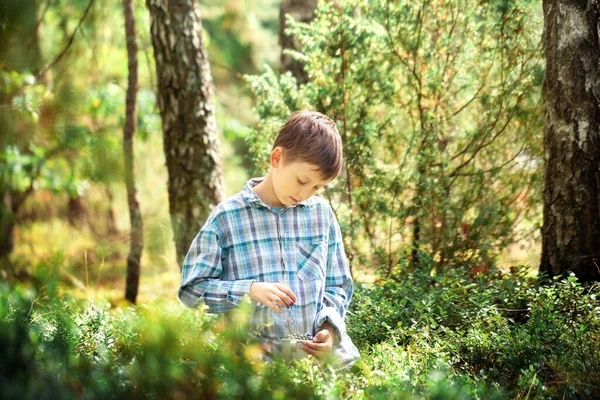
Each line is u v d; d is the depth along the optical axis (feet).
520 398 8.00
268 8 42.73
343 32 15.76
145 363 5.89
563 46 12.72
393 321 11.07
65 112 10.33
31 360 5.69
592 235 12.80
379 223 16.49
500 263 15.96
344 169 17.11
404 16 15.49
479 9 15.47
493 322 10.81
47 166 22.81
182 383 5.88
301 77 20.72
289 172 8.09
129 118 19.85
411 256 15.66
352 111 15.85
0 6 8.10
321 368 8.07
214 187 18.16
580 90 12.64
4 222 17.88
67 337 7.34
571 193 12.89
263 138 16.49
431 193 15.37
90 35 22.62
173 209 18.24
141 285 20.08
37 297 8.41
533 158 15.78
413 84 15.84
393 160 16.66
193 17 17.97
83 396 5.63
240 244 8.46
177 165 18.11
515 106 15.31
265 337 8.28
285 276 8.44
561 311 11.16
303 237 8.65
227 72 40.27
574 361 8.71
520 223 16.58
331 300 8.80
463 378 8.00
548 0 12.96
